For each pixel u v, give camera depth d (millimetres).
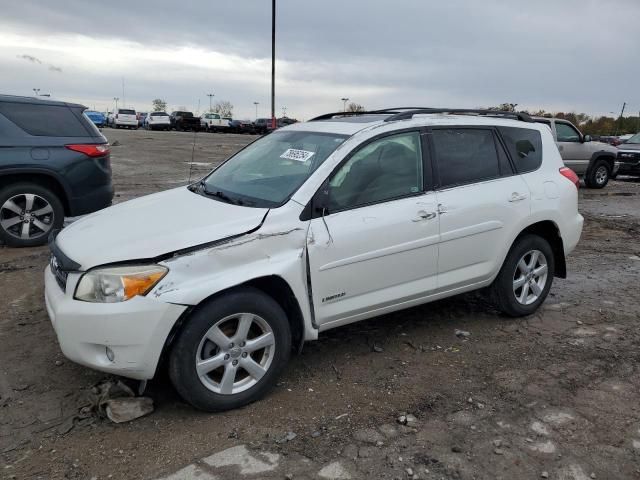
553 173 5016
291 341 3633
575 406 3492
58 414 3293
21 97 6949
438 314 5035
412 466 2867
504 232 4551
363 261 3764
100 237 3406
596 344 4453
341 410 3398
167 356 3219
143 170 16172
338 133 4047
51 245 3666
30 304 5004
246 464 2863
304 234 3518
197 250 3199
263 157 4305
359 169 3861
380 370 3934
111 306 3041
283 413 3355
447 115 4531
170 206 3873
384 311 4035
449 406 3461
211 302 3217
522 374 3904
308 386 3691
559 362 4113
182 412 3354
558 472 2852
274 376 3514
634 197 13602
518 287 4883
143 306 3037
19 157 6660
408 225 3951
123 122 56406
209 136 44406
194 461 2883
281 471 2811
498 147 4691
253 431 3158
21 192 6777
